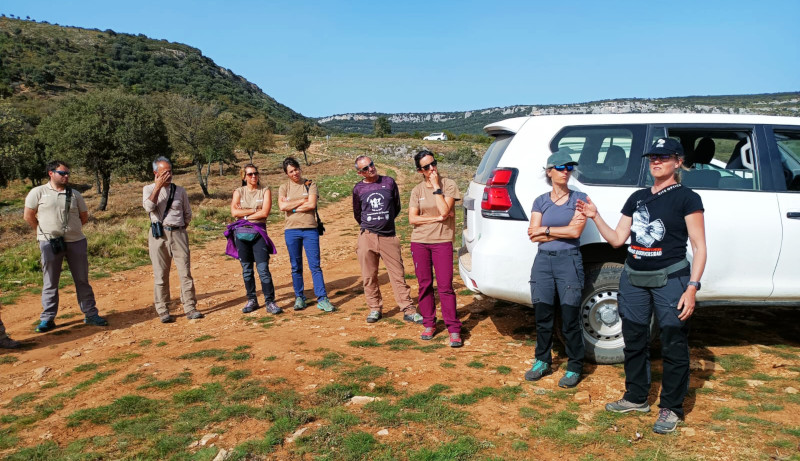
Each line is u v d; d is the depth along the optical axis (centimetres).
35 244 1047
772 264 388
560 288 362
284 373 401
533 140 410
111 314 668
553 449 279
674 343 296
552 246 362
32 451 288
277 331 532
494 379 378
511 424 308
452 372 392
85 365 455
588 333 400
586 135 409
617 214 390
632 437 291
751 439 281
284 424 306
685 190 297
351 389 361
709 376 372
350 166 5800
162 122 3144
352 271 894
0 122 2806
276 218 1812
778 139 405
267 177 4644
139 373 416
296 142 6281
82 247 607
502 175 404
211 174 5306
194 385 384
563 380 362
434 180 464
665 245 299
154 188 591
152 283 863
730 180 399
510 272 400
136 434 305
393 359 426
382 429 302
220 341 502
